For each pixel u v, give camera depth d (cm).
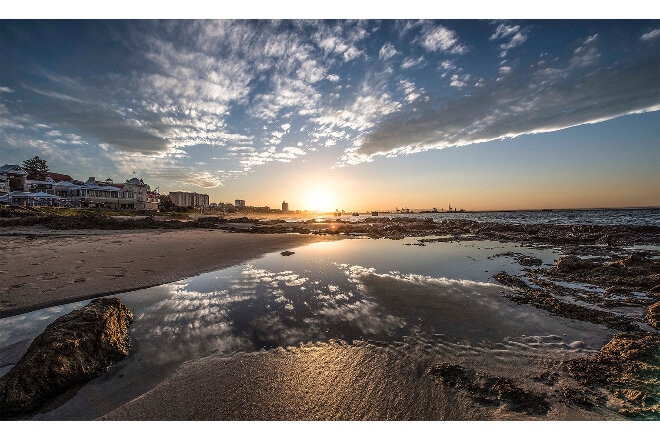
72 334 519
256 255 1788
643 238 2642
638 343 581
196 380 488
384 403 434
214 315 786
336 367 527
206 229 4128
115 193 7444
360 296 959
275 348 604
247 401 438
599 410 417
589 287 1080
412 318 769
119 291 970
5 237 2455
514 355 573
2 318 738
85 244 2039
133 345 618
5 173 5931
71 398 451
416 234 3434
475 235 3278
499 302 898
